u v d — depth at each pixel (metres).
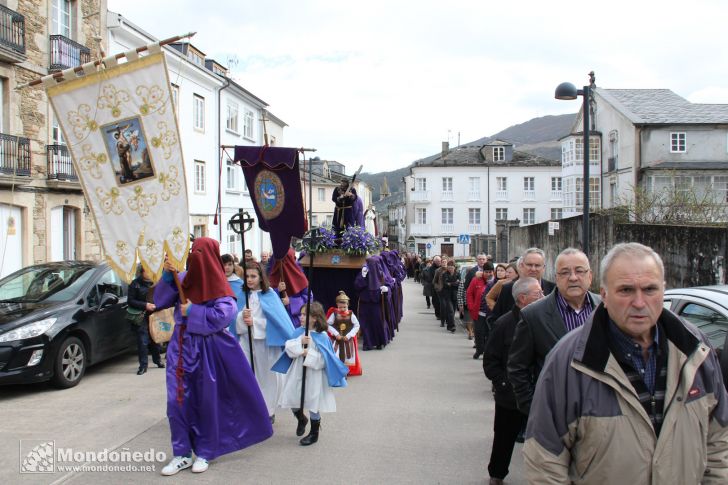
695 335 2.63
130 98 5.86
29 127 16.44
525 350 4.21
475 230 62.84
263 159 7.68
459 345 13.51
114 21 20.31
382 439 6.37
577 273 4.16
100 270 9.92
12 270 15.88
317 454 5.88
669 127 32.25
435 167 63.16
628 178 33.44
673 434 2.52
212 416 5.48
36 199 16.62
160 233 5.79
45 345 8.13
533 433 2.75
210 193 29.48
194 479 5.17
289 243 7.87
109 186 5.94
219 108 30.30
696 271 11.73
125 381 9.09
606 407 2.56
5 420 6.93
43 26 16.94
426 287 23.33
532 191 62.53
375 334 12.79
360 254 12.89
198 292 5.61
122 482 5.07
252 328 6.77
